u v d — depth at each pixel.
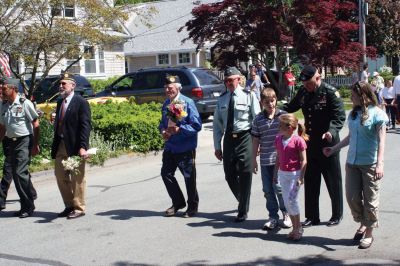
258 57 22.47
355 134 6.10
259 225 7.20
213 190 9.41
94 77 29.67
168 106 7.65
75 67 28.11
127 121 13.16
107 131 13.40
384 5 33.44
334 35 20.67
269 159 6.89
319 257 5.88
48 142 12.02
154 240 6.71
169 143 7.72
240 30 20.48
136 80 19.19
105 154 12.31
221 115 7.38
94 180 10.80
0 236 7.13
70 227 7.44
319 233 6.74
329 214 7.59
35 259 6.17
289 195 6.41
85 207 8.51
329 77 33.53
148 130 13.23
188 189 7.71
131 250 6.36
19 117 7.96
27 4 14.55
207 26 20.84
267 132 6.88
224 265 5.73
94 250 6.42
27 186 8.05
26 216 8.08
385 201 8.13
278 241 6.49
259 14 19.64
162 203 8.68
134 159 12.72
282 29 20.12
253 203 8.37
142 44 38.03
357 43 21.36
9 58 15.49
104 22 15.79
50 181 10.74
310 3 19.78
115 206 8.58
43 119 12.48
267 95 6.80
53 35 14.83
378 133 5.96
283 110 7.04
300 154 6.34
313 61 20.41
